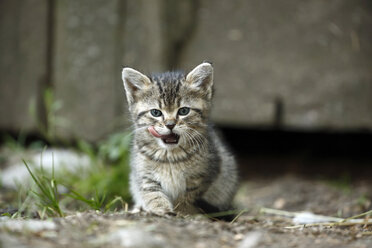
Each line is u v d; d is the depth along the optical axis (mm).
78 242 3963
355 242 4652
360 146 11922
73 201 7723
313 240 4633
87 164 9484
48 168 9094
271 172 10836
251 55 10281
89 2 10406
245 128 11023
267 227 5105
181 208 6410
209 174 6383
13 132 11531
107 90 10508
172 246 3969
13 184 8844
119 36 10414
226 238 4383
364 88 9828
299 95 10117
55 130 10680
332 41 9938
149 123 6473
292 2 10055
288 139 12453
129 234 4047
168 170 6305
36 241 3930
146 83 6660
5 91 11195
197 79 6633
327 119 10008
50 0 10703
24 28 10906
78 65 10547
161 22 10297
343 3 9844
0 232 4105
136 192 6844
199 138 6426
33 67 10914
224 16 10375
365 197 8422
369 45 9789
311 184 9648
